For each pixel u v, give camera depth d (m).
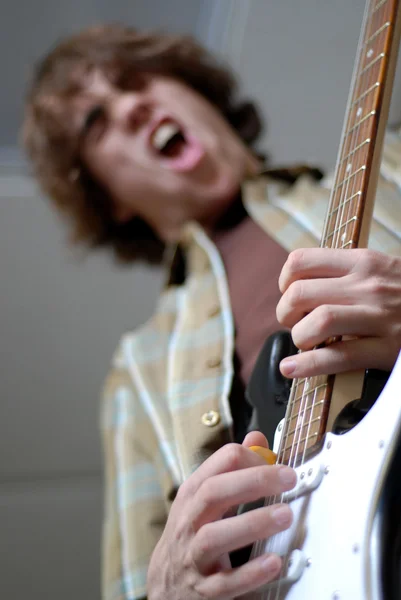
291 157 1.60
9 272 1.67
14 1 1.55
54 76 1.31
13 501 1.74
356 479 0.46
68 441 1.75
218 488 0.50
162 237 1.37
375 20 0.70
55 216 1.58
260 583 0.48
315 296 0.54
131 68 1.27
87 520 1.75
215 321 0.94
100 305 1.72
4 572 1.73
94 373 1.74
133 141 1.22
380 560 0.43
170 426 0.92
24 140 1.44
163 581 0.56
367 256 0.55
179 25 1.62
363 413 0.50
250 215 1.08
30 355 1.71
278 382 0.72
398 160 0.91
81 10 1.60
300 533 0.49
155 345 1.05
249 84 1.52
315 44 1.50
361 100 0.66
